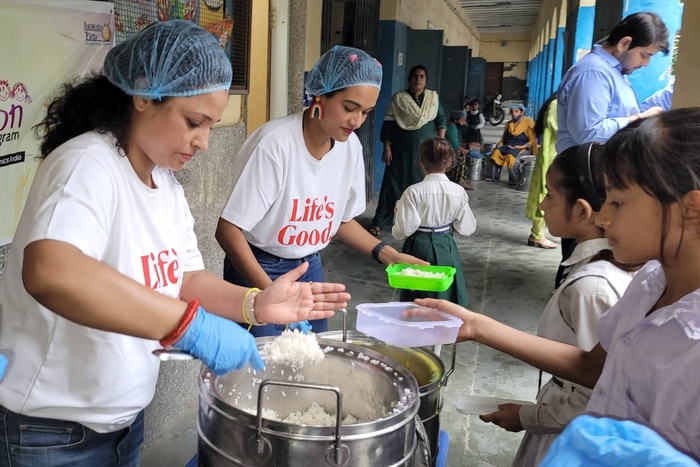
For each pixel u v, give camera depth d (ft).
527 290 14.70
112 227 3.33
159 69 3.16
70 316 2.88
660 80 12.85
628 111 10.29
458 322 4.37
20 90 4.77
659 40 9.82
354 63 5.47
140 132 3.42
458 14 54.19
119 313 2.88
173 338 3.00
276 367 4.36
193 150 3.52
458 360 10.58
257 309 4.05
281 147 5.77
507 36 99.04
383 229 20.75
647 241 2.76
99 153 3.23
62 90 4.09
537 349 4.30
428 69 27.25
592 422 2.24
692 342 2.73
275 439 3.18
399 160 19.29
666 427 2.72
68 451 3.59
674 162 2.56
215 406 3.38
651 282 3.35
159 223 3.65
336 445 3.13
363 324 4.61
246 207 5.82
